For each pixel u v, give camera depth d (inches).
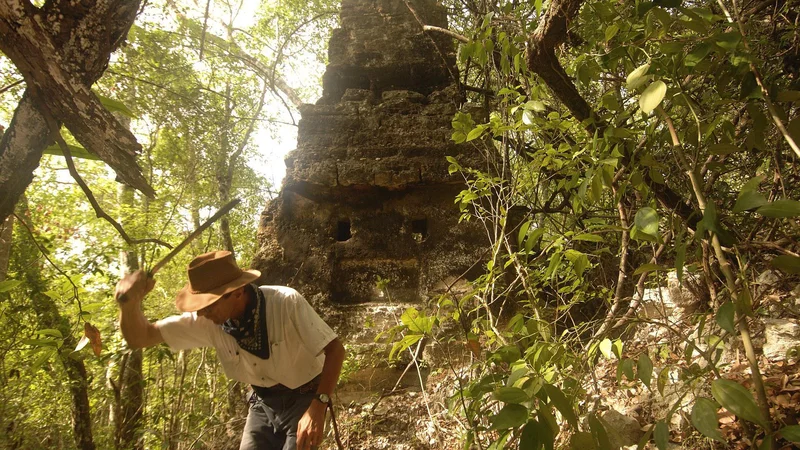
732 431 93.8
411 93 211.5
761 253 116.7
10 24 72.6
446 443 142.0
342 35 225.6
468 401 123.4
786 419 89.4
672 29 113.0
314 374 111.7
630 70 107.2
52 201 335.9
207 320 109.7
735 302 64.5
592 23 131.5
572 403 83.4
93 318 266.5
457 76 220.5
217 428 184.9
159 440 202.2
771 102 83.0
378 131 203.3
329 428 158.7
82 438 225.8
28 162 78.1
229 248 372.5
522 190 188.5
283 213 200.5
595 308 185.9
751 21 120.3
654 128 100.1
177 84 356.2
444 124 202.4
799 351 101.0
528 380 80.0
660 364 125.9
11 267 213.9
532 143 194.2
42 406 250.2
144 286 95.9
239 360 110.7
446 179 193.9
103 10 78.0
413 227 202.4
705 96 107.3
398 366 178.4
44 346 117.1
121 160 81.2
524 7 155.3
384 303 191.3
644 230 73.9
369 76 219.9
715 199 136.2
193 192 401.7
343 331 185.8
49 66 74.8
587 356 97.9
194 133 358.6
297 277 193.3
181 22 358.3
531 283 140.1
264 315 106.9
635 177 96.9
